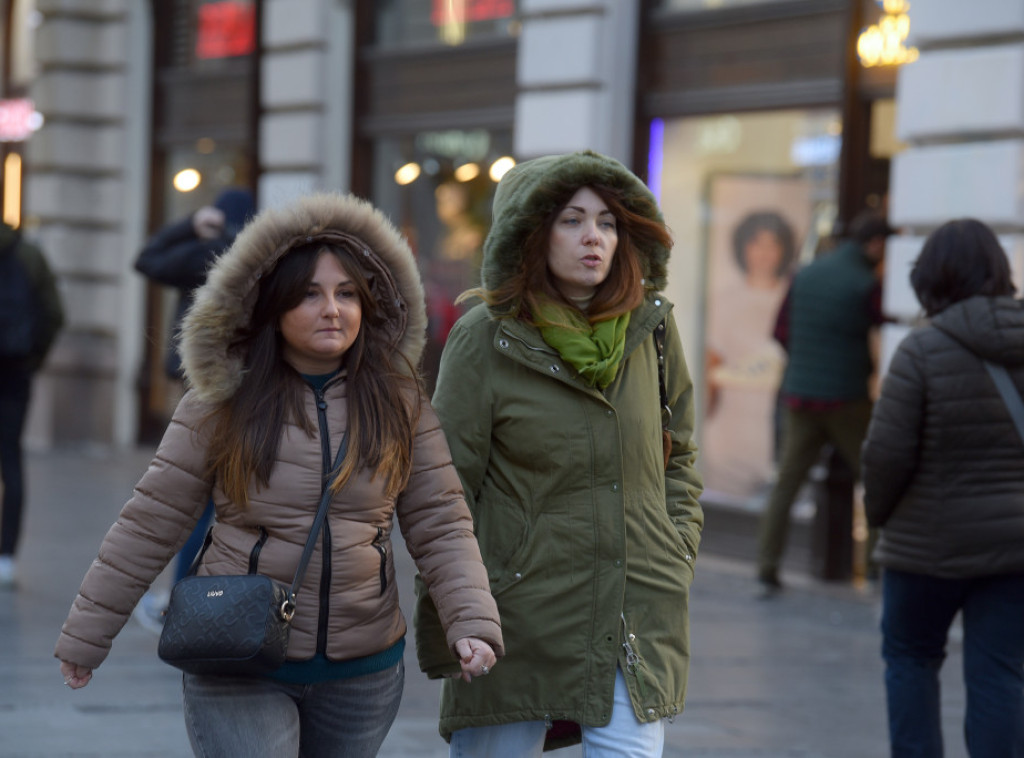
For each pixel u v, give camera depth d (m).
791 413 21.91
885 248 21.66
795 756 13.87
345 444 8.21
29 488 31.55
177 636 7.84
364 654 8.27
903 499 11.55
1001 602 11.27
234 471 8.07
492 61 29.36
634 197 9.11
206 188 37.25
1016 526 11.12
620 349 9.04
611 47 26.30
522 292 9.09
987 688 11.24
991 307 11.21
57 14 39.06
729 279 25.44
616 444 9.02
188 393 8.41
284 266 8.30
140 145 39.31
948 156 20.20
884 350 21.05
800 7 23.67
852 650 18.67
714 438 25.86
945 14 20.12
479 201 29.69
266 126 34.09
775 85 24.19
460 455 9.05
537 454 8.98
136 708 14.71
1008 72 19.48
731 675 17.14
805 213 24.06
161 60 38.75
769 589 22.12
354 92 32.66
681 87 25.83
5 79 43.59
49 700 14.88
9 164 42.09
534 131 27.20
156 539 8.26
